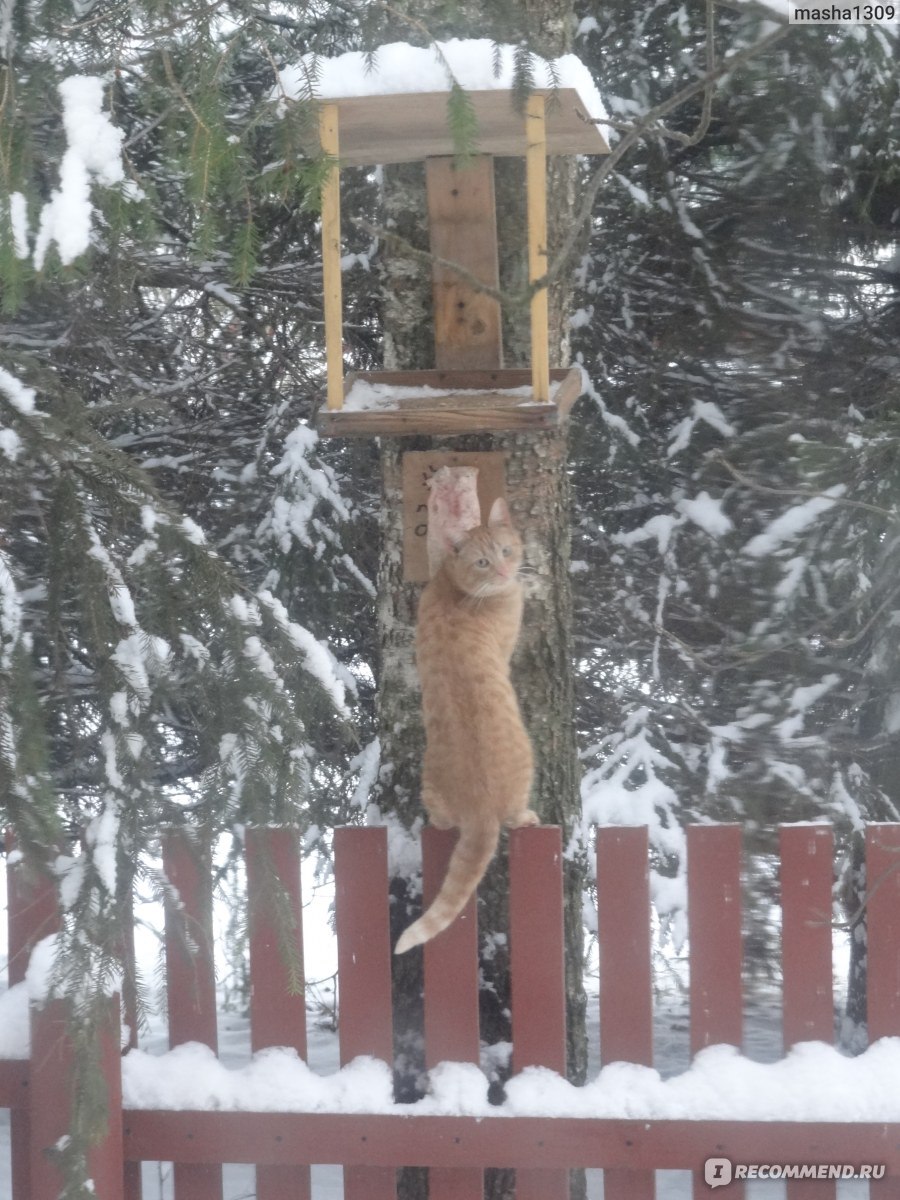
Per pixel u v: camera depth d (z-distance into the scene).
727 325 5.72
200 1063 3.60
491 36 4.02
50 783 3.43
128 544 4.27
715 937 3.54
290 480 5.75
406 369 4.11
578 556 6.14
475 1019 3.58
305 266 6.20
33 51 3.69
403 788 4.05
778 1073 3.50
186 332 6.99
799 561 4.98
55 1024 3.50
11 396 3.55
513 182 4.10
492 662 3.70
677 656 5.98
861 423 5.52
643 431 5.99
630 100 5.90
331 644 6.25
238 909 3.67
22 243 3.45
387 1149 3.54
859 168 5.59
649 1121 3.49
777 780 5.14
